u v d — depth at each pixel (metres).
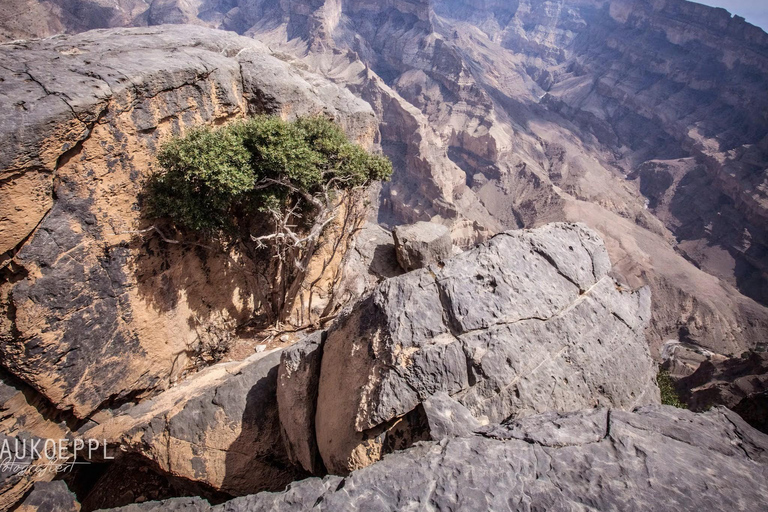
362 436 7.16
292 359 9.85
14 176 8.90
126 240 11.49
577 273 9.02
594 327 8.58
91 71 10.52
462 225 95.12
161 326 12.96
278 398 10.09
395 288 8.20
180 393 12.29
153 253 12.29
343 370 8.25
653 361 9.26
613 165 176.62
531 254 8.91
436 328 7.63
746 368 44.12
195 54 13.17
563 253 9.20
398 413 6.98
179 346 13.73
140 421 11.35
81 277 10.71
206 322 14.70
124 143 10.95
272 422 10.96
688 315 92.31
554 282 8.70
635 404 8.32
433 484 5.07
